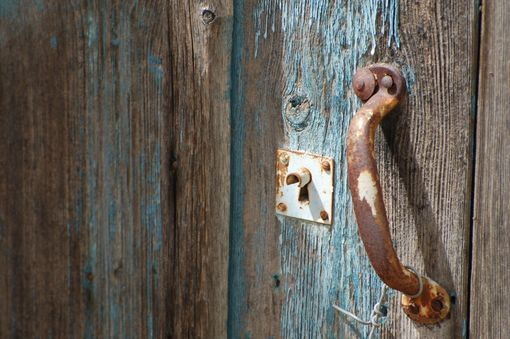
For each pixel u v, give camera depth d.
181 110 1.13
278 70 1.09
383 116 1.01
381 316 1.07
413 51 1.01
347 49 1.05
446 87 1.00
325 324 1.10
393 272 0.99
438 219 1.02
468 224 1.01
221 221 1.14
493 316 1.00
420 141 1.02
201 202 1.14
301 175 1.08
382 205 0.99
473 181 1.00
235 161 1.13
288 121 1.09
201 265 1.15
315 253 1.10
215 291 1.15
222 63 1.11
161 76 1.13
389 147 1.04
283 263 1.12
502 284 1.00
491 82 0.98
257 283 1.13
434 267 1.03
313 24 1.06
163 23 1.13
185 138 1.14
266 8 1.09
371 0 1.03
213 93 1.12
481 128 0.99
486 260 1.00
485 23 0.98
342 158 1.07
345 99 1.06
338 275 1.09
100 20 1.15
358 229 1.02
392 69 1.02
